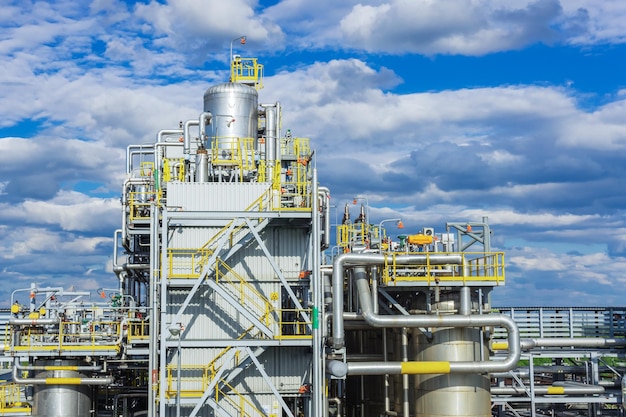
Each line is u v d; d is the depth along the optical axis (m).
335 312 41.44
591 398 49.56
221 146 47.03
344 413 54.38
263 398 41.06
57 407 42.66
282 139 54.41
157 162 47.84
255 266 41.66
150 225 42.50
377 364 41.25
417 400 43.56
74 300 45.41
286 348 41.56
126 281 52.94
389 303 46.72
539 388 49.41
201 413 40.50
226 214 40.53
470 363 41.50
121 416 48.25
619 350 53.62
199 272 40.88
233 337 41.09
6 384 47.03
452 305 43.22
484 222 45.41
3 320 53.34
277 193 42.09
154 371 39.41
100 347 42.25
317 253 40.16
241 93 48.00
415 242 44.19
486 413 42.78
